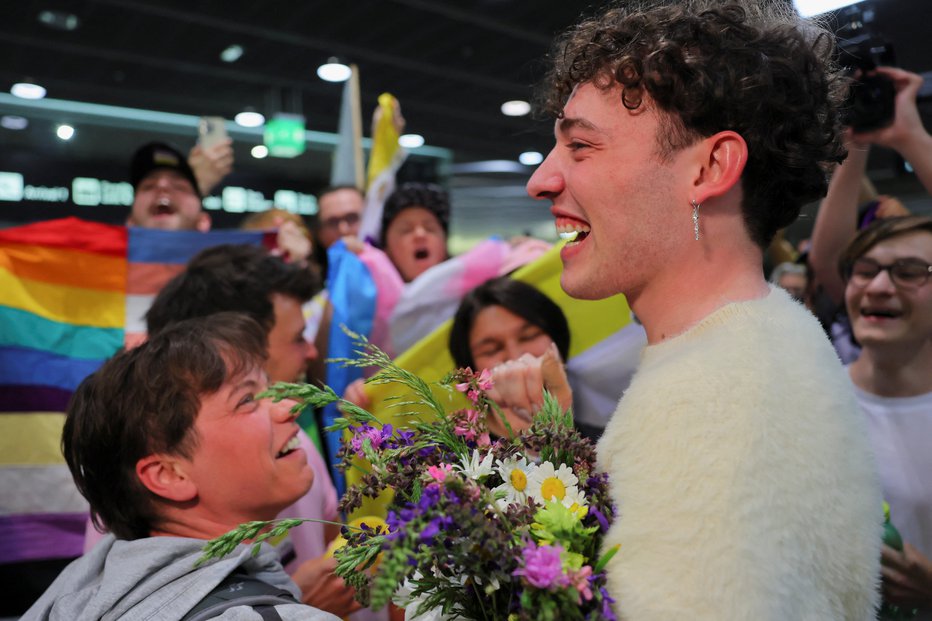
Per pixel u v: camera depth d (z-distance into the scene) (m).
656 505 0.66
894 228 1.64
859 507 0.69
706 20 0.79
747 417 0.66
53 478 2.04
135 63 6.32
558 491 0.75
